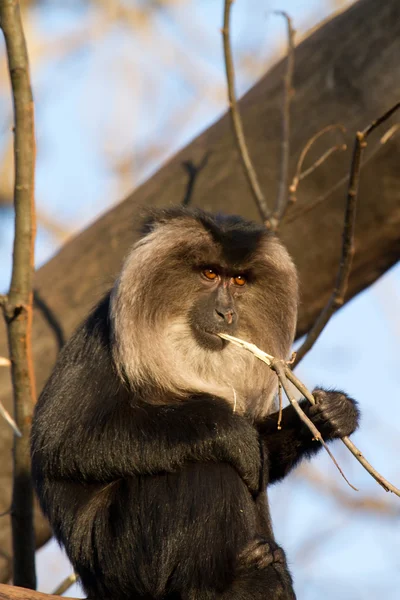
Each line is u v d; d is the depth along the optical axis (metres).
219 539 10.62
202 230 12.15
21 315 11.57
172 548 10.65
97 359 11.43
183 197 15.54
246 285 12.56
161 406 11.19
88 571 11.16
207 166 15.62
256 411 12.37
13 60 11.30
